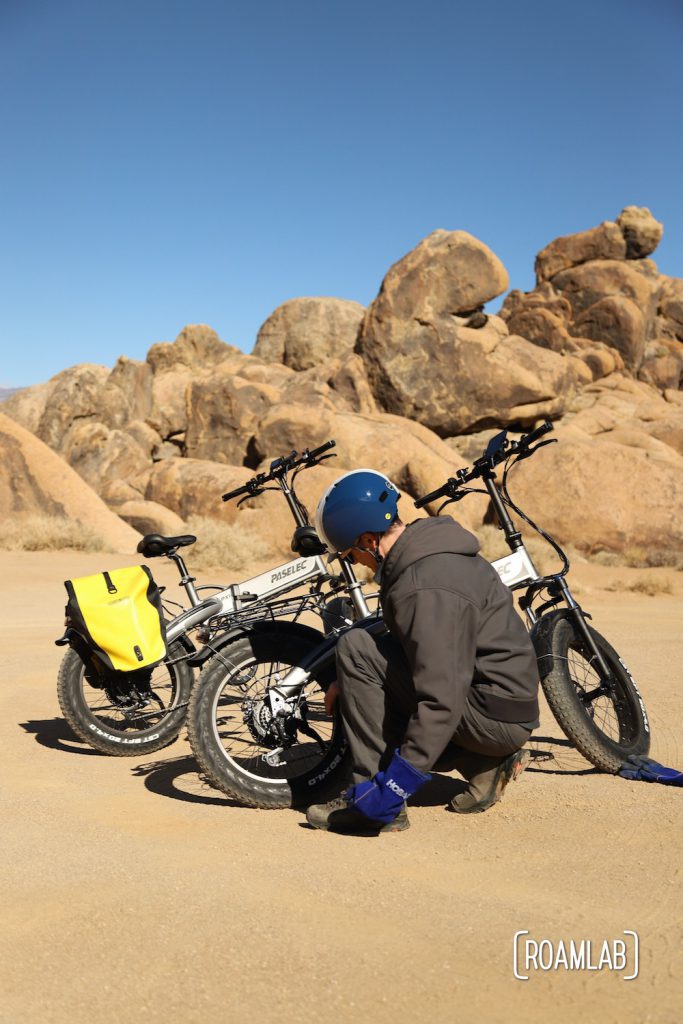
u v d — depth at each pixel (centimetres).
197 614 469
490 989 201
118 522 2295
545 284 5703
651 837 316
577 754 446
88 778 411
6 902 255
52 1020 187
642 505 2412
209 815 354
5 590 1345
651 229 5709
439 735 313
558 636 422
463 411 3359
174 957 217
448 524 337
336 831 333
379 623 384
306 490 2377
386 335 3391
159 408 4834
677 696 594
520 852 305
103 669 446
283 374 4169
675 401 5153
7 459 2270
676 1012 191
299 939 228
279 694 373
